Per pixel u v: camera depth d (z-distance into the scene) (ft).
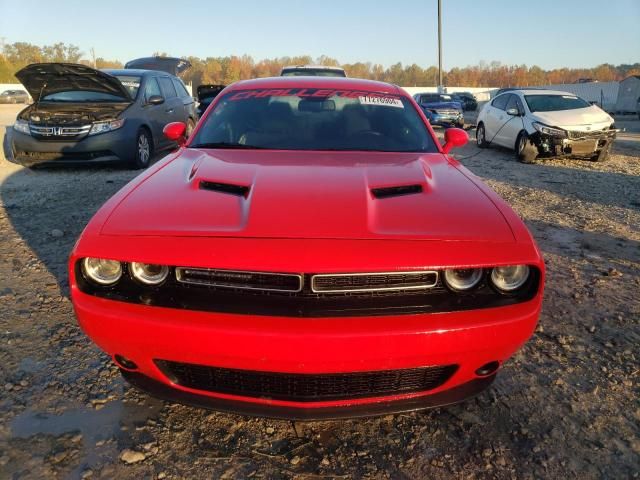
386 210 6.22
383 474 6.02
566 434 6.68
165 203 6.39
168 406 7.09
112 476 5.84
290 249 5.41
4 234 14.56
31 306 9.93
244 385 5.94
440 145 9.64
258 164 7.83
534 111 31.32
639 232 15.80
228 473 5.96
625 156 34.32
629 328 9.45
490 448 6.43
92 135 23.56
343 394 5.92
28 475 5.79
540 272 5.74
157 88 29.27
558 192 21.77
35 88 25.21
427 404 6.02
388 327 5.35
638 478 5.95
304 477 5.94
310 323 5.33
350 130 9.63
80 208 17.63
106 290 5.77
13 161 27.25
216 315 5.43
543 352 8.63
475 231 5.89
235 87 11.01
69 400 7.14
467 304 5.62
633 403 7.31
